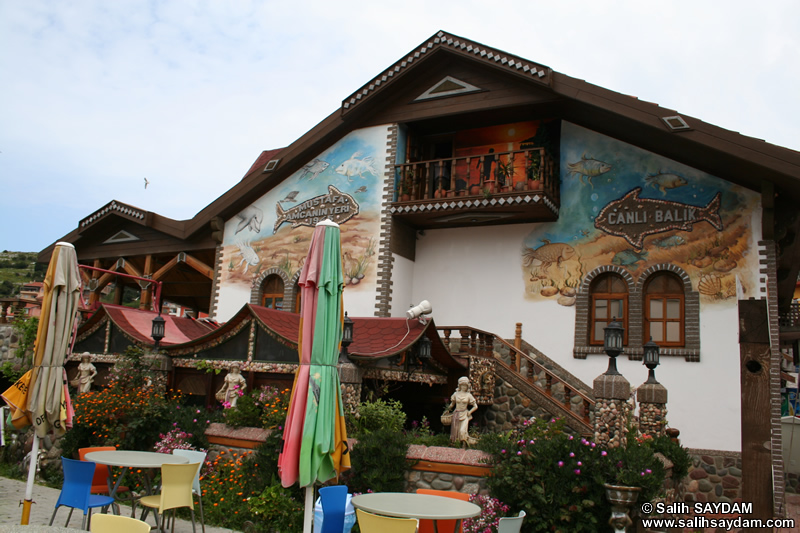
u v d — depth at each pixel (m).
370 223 19.97
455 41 18.53
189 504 8.82
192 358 14.99
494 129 20.59
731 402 15.80
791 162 14.34
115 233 25.02
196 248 23.23
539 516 9.55
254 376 14.22
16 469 14.21
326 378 7.88
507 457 10.09
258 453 11.55
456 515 7.21
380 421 12.24
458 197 18.53
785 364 31.47
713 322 16.27
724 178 16.69
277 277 21.78
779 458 14.70
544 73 17.12
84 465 8.38
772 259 15.80
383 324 15.32
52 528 5.73
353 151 20.81
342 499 8.45
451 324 19.89
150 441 12.99
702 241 16.69
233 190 22.33
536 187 17.62
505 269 19.41
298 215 21.44
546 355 18.20
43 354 9.39
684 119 15.37
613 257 17.75
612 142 18.31
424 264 20.81
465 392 13.03
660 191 17.44
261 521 10.45
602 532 9.43
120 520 6.19
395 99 20.27
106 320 17.02
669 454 12.00
